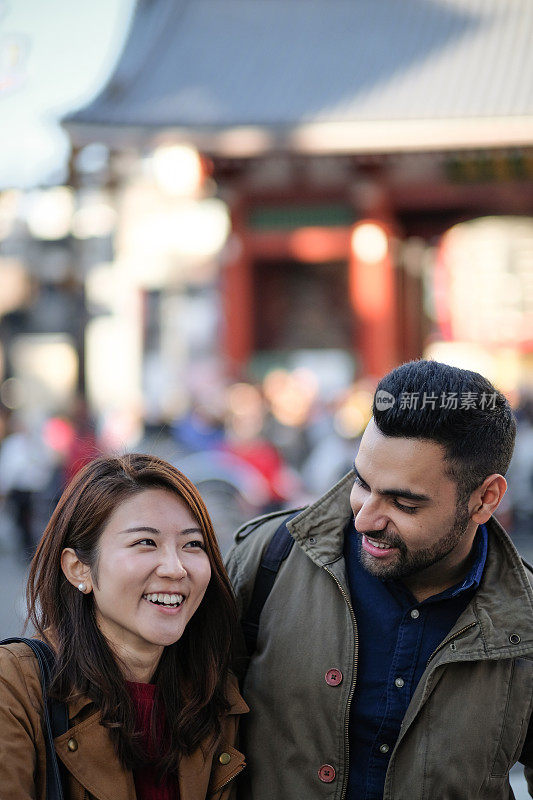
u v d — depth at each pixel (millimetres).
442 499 4043
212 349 50875
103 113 27188
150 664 4309
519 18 33438
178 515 4238
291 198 30297
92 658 4148
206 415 22422
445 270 40625
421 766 4164
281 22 35656
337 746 4305
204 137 26453
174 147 25969
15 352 52750
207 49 33844
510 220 33000
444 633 4324
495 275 41094
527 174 28812
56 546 4320
